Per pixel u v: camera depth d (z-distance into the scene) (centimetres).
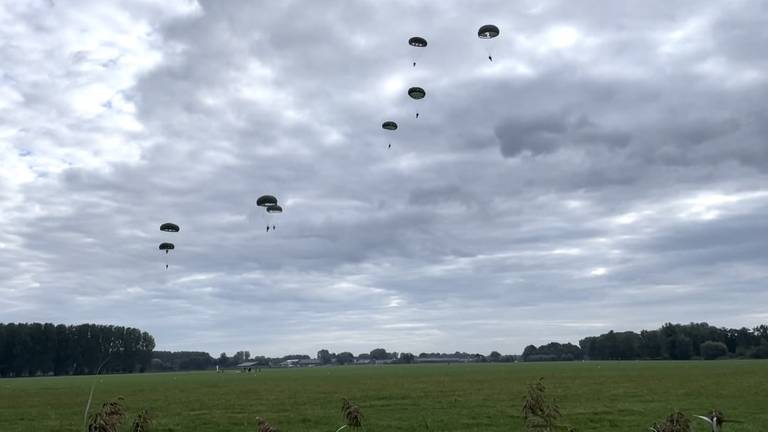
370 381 10462
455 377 11275
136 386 10725
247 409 5325
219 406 5688
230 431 3900
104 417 895
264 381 11662
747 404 4928
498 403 5369
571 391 6569
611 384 7812
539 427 1109
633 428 3628
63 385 12006
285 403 5909
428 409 4888
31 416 5156
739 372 10738
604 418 4075
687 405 4878
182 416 4762
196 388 9350
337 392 7400
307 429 3825
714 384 7488
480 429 3700
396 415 4478
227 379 13550
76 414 5303
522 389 7281
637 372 11694
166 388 9575
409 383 9306
